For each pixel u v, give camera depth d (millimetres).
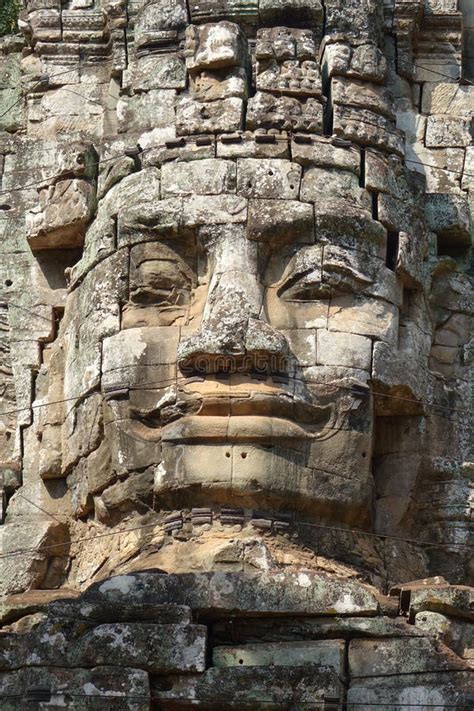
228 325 33656
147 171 35156
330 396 33938
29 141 38281
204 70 35812
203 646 31344
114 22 38062
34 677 31344
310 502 33625
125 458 34062
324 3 36656
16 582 35062
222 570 32594
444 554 34906
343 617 31875
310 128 35281
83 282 35750
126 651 31312
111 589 31969
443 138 37938
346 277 34438
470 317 36438
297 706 31062
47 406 36062
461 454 35500
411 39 38375
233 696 31094
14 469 36094
